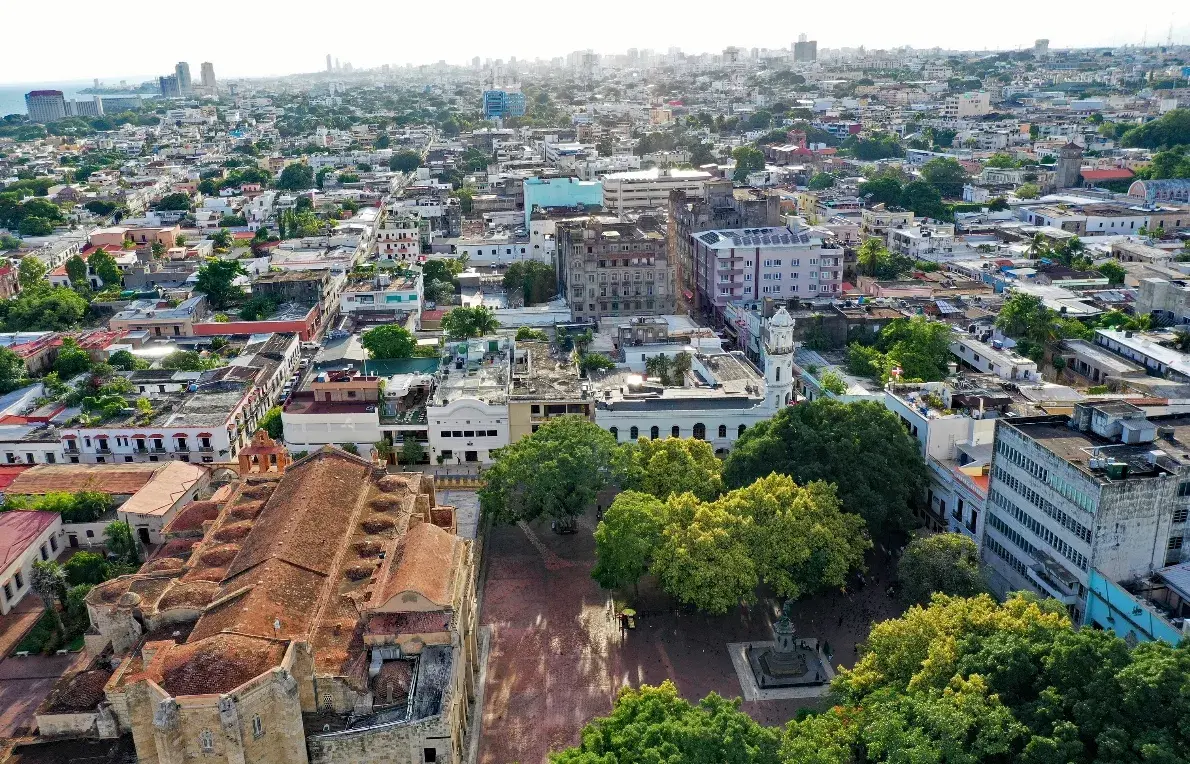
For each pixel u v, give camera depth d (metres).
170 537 111.88
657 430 145.12
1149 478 93.56
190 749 73.12
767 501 106.94
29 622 114.19
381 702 80.88
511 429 148.38
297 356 197.12
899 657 83.94
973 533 116.75
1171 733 68.62
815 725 77.50
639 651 105.62
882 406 124.88
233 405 156.50
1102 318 197.50
